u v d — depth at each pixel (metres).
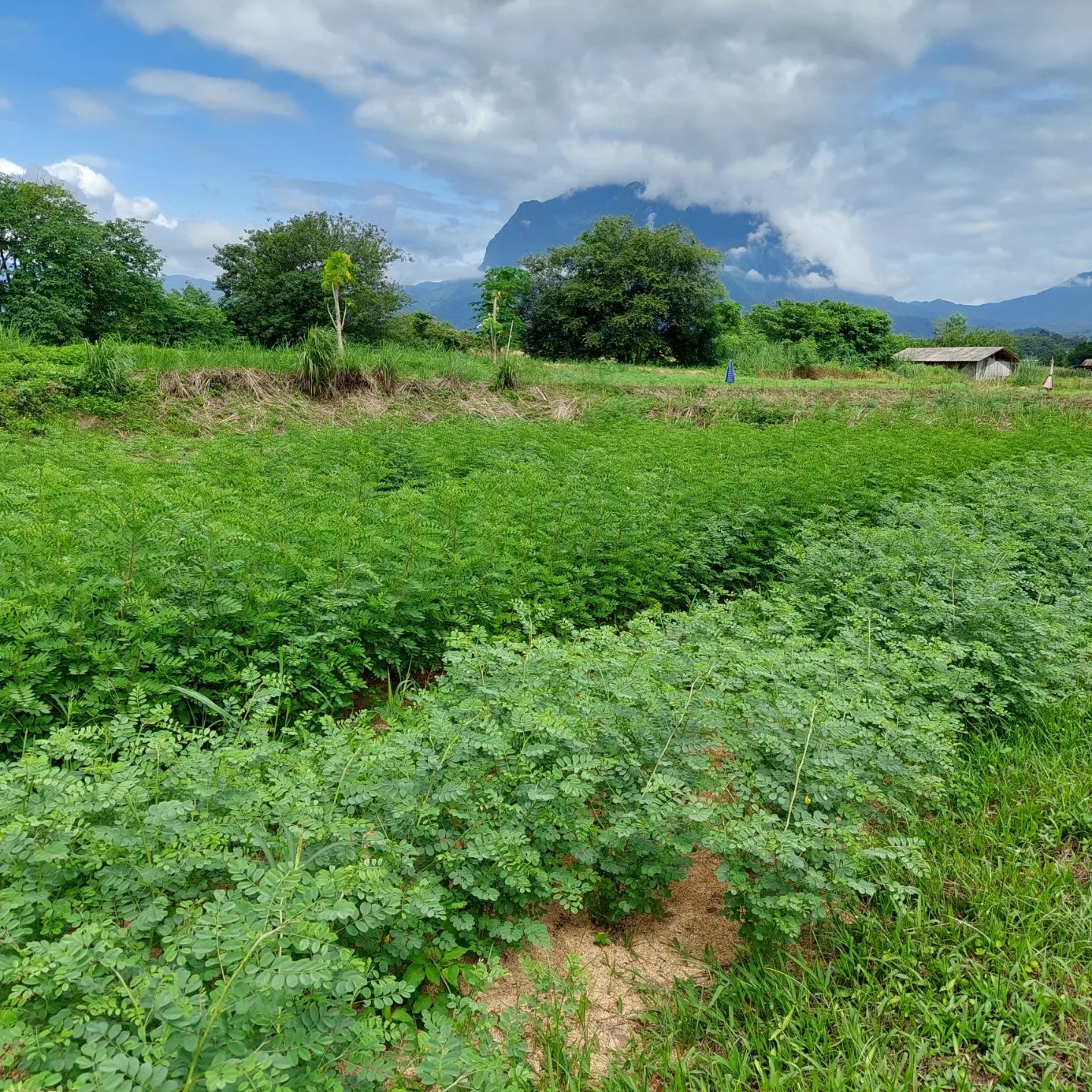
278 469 9.37
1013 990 2.94
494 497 7.70
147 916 2.49
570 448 11.88
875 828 4.05
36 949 2.18
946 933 3.23
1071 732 4.93
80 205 35.88
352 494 8.23
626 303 49.66
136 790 2.79
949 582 6.53
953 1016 2.82
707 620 5.16
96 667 4.46
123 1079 1.87
